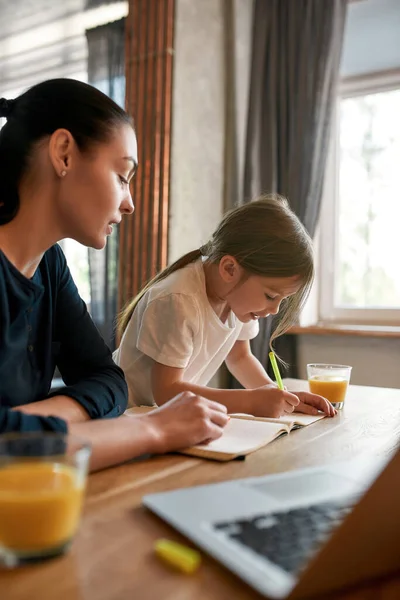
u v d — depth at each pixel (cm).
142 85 235
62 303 103
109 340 260
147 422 80
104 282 262
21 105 85
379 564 43
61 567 45
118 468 73
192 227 243
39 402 84
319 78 243
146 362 134
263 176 258
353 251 271
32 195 85
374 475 39
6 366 87
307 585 39
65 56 268
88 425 75
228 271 127
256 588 41
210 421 86
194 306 126
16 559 45
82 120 83
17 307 86
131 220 239
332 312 273
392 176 262
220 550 46
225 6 257
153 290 131
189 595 41
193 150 242
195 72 241
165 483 67
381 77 264
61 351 106
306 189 244
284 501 57
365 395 138
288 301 140
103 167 85
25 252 88
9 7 259
